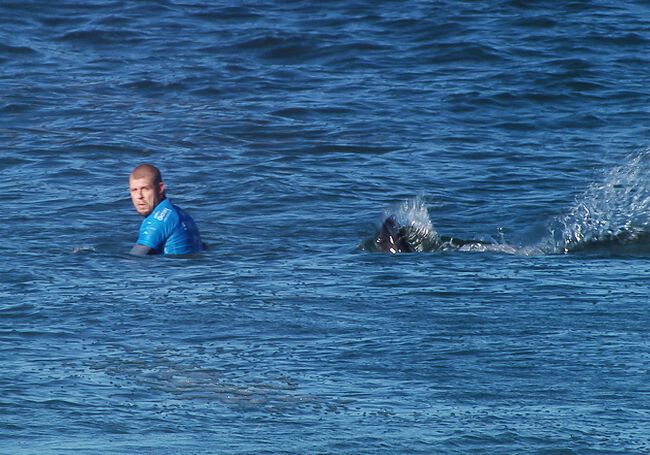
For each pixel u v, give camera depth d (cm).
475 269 4056
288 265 4172
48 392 2738
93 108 7406
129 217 5081
